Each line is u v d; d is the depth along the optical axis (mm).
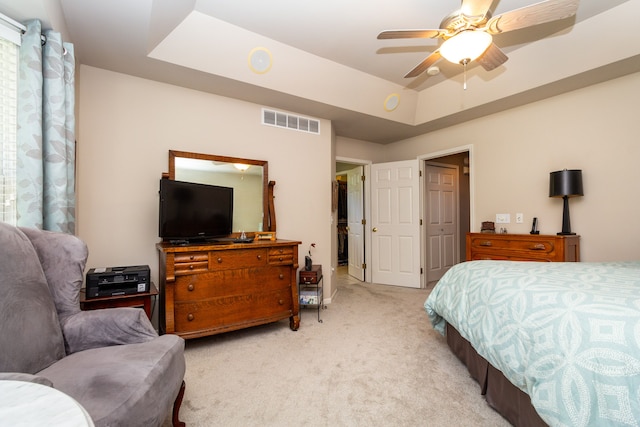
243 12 2246
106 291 2021
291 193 3504
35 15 1587
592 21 2359
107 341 1332
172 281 2240
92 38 2078
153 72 2557
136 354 1224
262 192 3240
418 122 4055
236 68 2641
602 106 2809
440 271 5062
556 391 1035
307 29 2473
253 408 1637
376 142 5098
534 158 3291
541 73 2818
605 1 2170
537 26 2447
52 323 1243
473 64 3051
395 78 3367
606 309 1068
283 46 2686
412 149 4750
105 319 1346
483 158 3764
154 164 2689
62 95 1729
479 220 3791
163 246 2387
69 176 1841
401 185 4695
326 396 1748
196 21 2270
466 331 1701
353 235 5398
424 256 4609
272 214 3248
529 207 3330
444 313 2043
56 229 1695
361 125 4105
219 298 2441
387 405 1665
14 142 1635
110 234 2494
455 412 1604
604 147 2797
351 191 5477
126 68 2488
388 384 1876
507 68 2969
